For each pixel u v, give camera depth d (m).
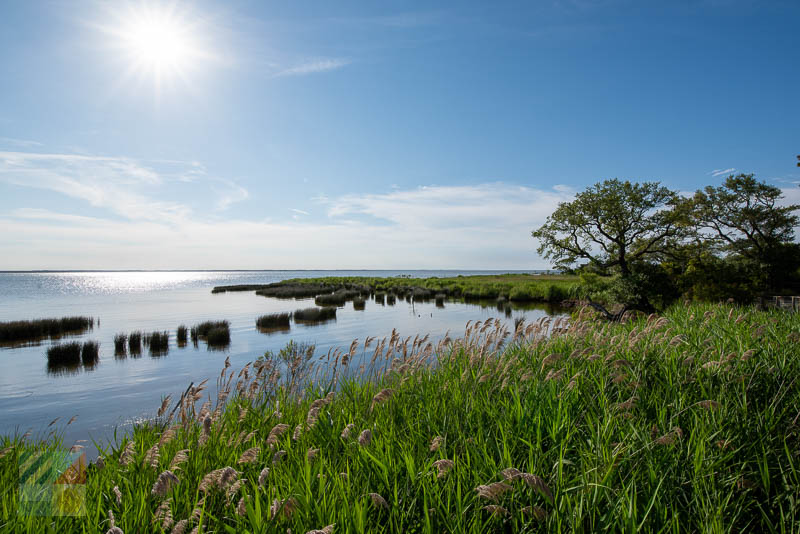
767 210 36.72
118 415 12.76
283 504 2.36
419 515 2.71
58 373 19.00
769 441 3.36
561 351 6.65
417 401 5.03
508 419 3.80
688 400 4.13
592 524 2.37
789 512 2.62
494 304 51.84
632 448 3.17
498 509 2.38
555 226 29.92
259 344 25.33
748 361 4.79
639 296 25.80
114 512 2.93
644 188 27.47
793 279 36.66
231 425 4.70
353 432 3.94
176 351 23.75
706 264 29.05
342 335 28.41
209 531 2.57
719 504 2.63
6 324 29.92
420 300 58.75
